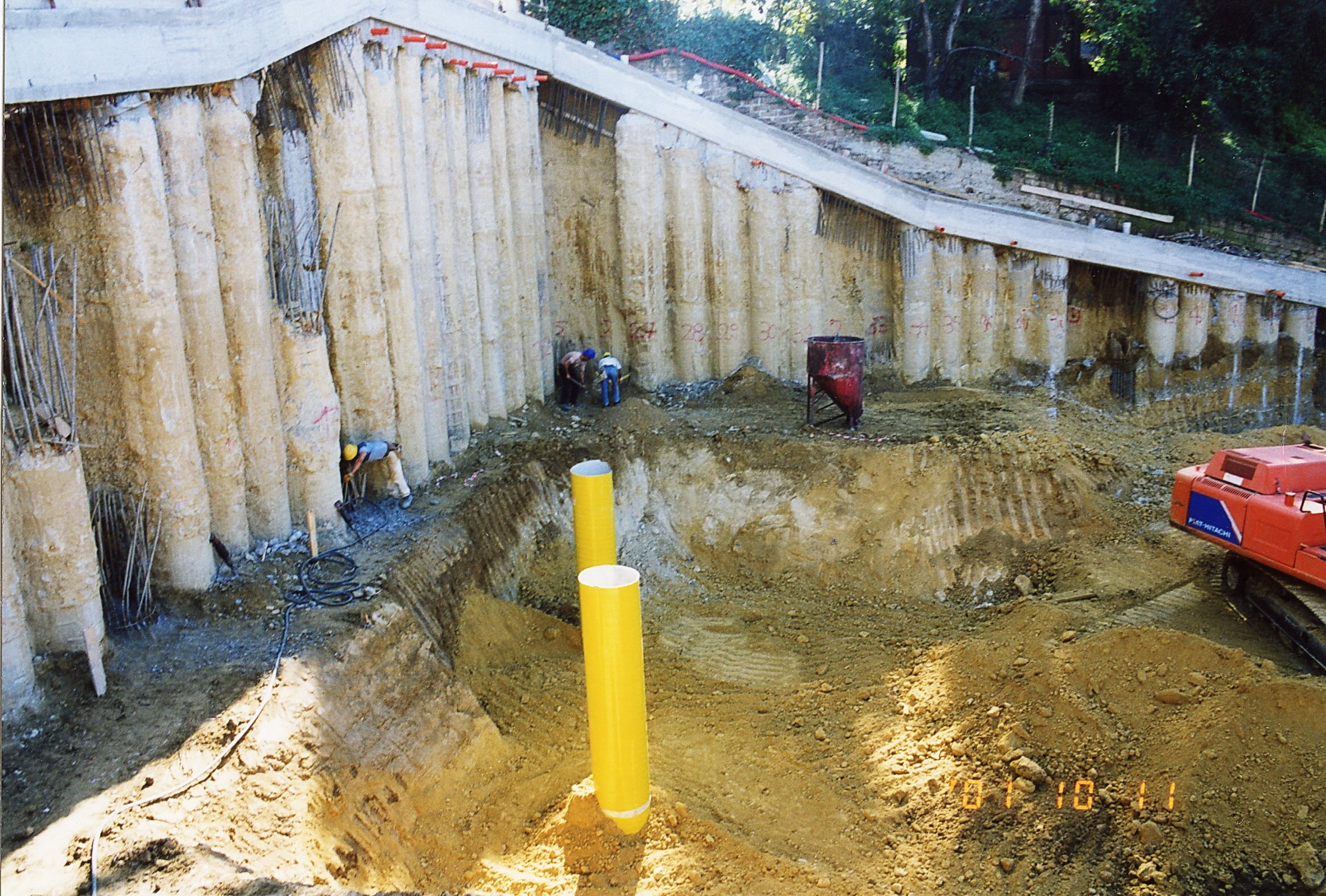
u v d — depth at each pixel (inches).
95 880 340.2
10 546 416.8
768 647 692.7
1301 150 1249.4
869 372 1008.9
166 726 430.6
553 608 721.6
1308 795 474.9
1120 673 564.1
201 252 514.9
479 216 796.6
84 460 497.0
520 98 850.1
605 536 597.9
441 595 618.8
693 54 1067.3
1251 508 604.1
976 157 1080.2
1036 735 548.4
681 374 979.9
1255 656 583.2
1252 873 459.5
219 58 514.9
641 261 936.9
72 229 469.4
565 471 810.2
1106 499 800.9
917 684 620.7
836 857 488.4
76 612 449.7
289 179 604.4
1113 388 1039.0
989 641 636.1
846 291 1005.8
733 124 936.9
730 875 459.5
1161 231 1080.8
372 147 658.2
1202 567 697.0
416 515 674.2
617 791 454.3
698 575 807.7
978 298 1008.9
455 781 510.9
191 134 505.0
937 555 777.6
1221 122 1250.6
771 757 562.3
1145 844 479.2
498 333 828.6
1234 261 1015.0
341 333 653.9
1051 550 763.4
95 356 487.5
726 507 827.4
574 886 449.7
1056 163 1137.4
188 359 521.0
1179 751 509.7
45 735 420.2
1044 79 1364.4
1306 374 1051.3
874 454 811.4
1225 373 1038.4
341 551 607.5
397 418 693.3
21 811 376.8
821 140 1051.9
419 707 526.0
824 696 624.4
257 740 430.6
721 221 952.9
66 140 457.7
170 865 350.9
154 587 515.5
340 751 463.2
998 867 482.0
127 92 463.5
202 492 522.6
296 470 606.2
